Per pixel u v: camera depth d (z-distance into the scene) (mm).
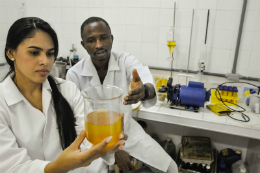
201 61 1906
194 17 1883
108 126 574
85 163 601
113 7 2100
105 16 2154
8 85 767
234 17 1775
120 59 1583
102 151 598
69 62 2236
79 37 2305
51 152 872
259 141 1739
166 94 1866
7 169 677
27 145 804
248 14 1730
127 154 1585
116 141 610
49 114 861
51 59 746
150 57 2127
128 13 2068
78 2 2193
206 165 1842
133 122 1665
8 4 2344
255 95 1668
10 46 699
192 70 2031
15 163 680
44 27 692
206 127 1580
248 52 1820
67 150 617
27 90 821
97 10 2160
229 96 1792
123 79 1555
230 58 1887
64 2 2234
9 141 696
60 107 842
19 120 790
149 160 1561
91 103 584
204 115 1634
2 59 2336
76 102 962
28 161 692
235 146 2076
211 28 1867
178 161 2037
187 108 1713
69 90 956
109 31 1339
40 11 2340
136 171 1807
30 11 2371
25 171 660
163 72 2125
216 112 1642
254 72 1844
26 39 670
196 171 1838
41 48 690
